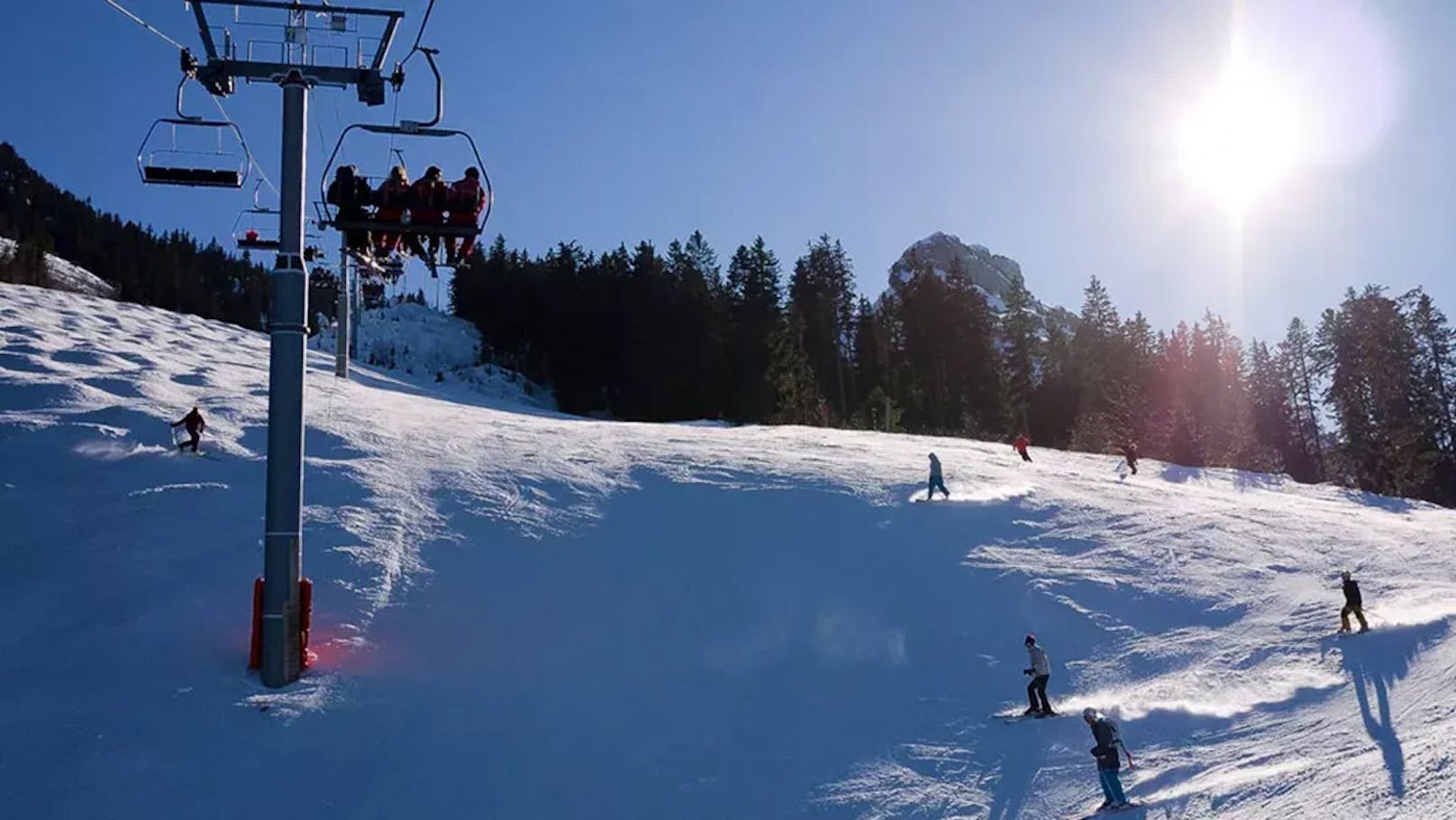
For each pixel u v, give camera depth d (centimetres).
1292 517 3161
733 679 1873
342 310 4656
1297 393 8906
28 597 1842
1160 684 1866
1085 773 1545
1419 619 2106
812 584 2266
